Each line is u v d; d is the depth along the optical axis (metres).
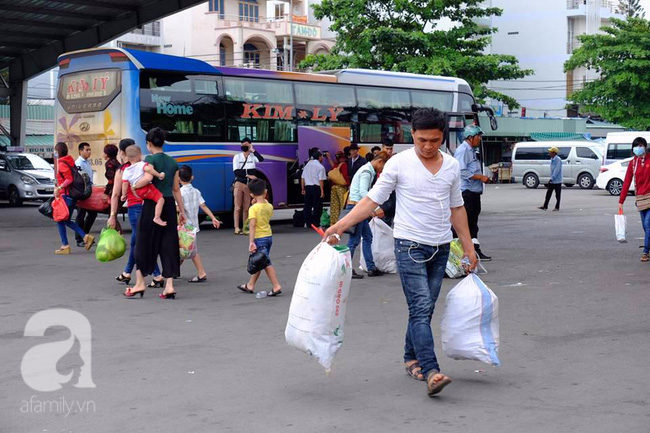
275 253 14.35
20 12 28.86
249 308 9.08
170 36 58.50
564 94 66.81
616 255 13.27
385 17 40.66
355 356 6.76
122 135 17.58
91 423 5.10
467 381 5.96
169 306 9.20
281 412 5.27
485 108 24.44
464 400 5.48
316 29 62.88
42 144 45.41
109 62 17.80
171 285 9.73
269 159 19.84
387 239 11.48
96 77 18.05
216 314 8.73
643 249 13.14
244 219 18.25
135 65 17.58
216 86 18.92
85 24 31.59
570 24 67.56
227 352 6.96
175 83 18.20
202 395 5.68
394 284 10.62
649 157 12.47
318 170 19.19
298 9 64.88
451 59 39.31
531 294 9.66
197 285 10.76
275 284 9.91
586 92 46.19
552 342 7.17
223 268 12.41
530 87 68.00
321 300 5.63
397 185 5.73
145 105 17.69
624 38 45.06
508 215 22.39
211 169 18.77
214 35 57.78
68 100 18.52
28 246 15.55
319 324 5.64
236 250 14.84
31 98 48.38
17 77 36.84
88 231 16.12
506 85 68.31
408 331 5.93
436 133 5.57
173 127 18.11
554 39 66.94
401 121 22.58
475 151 12.12
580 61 45.81
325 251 5.66
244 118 19.38
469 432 4.82
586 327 7.78
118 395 5.70
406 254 5.67
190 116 18.41
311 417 5.16
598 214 22.33
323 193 19.34
